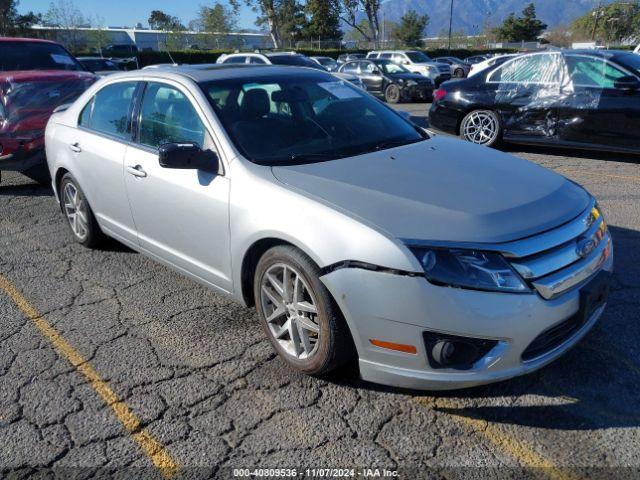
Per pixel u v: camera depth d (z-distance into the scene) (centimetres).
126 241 428
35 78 699
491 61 896
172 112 370
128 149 396
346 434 259
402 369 256
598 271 281
